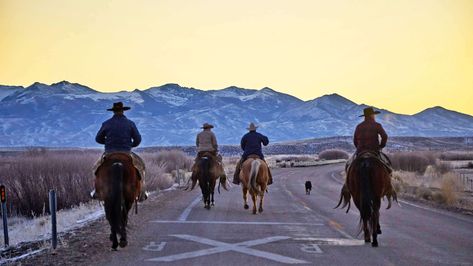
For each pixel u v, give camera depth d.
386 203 24.09
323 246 12.65
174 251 11.92
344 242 13.23
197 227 15.53
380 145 13.70
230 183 36.44
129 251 11.91
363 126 13.78
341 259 11.20
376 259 11.22
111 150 12.77
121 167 11.94
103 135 13.02
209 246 12.52
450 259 11.27
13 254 12.10
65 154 29.72
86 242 13.07
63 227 15.86
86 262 10.84
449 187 24.94
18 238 14.72
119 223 11.72
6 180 23.39
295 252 11.88
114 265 10.56
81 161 26.62
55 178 24.00
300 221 17.14
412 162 57.59
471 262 10.99
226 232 14.62
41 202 23.11
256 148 20.28
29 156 30.08
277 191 30.83
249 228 15.44
